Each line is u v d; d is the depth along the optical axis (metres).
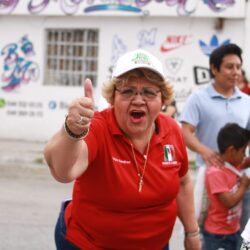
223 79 4.80
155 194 2.97
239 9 13.86
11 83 15.27
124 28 14.59
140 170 2.95
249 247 2.85
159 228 3.06
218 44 14.15
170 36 14.41
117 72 2.88
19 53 15.17
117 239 2.98
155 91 2.92
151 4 14.27
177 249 6.13
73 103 2.51
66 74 15.10
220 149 4.40
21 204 8.31
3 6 14.93
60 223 3.17
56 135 2.60
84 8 14.63
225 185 4.29
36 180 10.40
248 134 4.41
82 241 3.03
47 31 15.07
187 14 14.12
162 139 3.06
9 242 6.38
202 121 4.87
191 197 3.46
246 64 13.94
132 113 2.91
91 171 2.91
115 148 2.91
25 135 15.32
